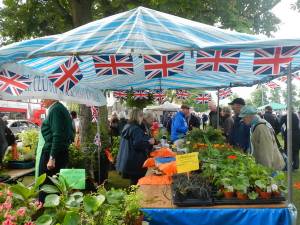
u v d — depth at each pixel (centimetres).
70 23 922
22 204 214
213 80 693
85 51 261
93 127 760
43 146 436
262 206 284
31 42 274
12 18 937
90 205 204
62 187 221
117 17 279
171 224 275
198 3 757
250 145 475
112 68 392
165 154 501
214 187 309
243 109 454
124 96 967
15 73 348
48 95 410
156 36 263
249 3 904
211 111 974
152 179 382
